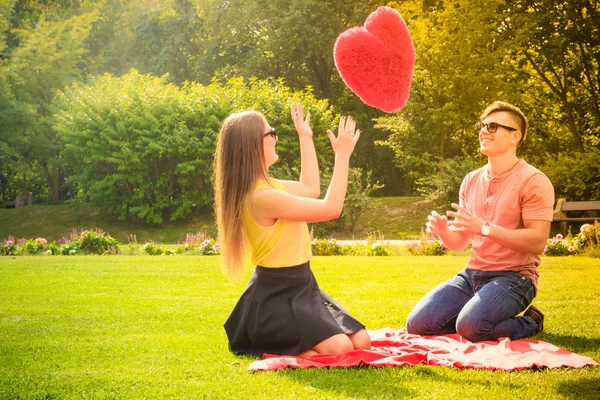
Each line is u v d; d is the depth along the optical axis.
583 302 5.83
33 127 30.95
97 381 3.31
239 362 3.68
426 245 13.84
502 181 4.48
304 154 4.12
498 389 3.01
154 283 7.79
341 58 4.09
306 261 3.80
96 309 5.78
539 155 24.09
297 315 3.68
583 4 21.48
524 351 3.79
